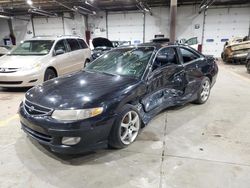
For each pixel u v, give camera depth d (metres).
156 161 2.32
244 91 5.35
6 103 4.43
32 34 18.80
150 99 3.00
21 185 1.97
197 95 4.06
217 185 1.95
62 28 18.33
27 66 5.07
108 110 2.30
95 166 2.25
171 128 3.14
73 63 6.48
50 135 2.19
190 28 16.55
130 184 1.97
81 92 2.46
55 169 2.20
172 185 1.95
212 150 2.54
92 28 18.05
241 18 15.56
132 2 14.66
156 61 3.19
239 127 3.17
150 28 17.08
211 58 4.56
